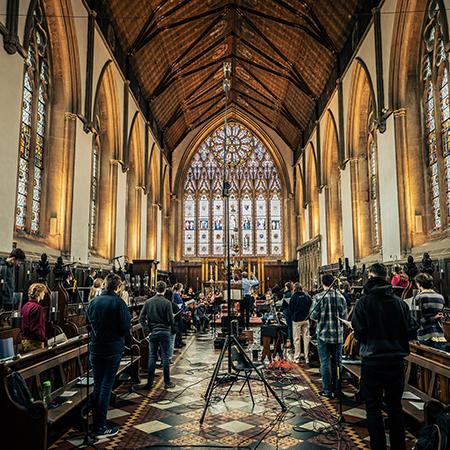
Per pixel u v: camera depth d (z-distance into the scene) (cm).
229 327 771
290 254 3209
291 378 840
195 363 1020
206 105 3148
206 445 490
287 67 2319
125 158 1827
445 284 1077
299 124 2870
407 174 1317
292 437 514
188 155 3334
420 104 1329
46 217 1284
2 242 896
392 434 412
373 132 1683
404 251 1293
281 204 3366
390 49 1337
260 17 2050
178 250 3241
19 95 965
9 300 656
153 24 1820
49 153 1302
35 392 503
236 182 3388
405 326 420
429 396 517
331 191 2252
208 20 2083
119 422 573
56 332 671
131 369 809
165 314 768
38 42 1224
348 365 727
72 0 1248
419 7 1236
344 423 566
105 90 1662
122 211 1816
